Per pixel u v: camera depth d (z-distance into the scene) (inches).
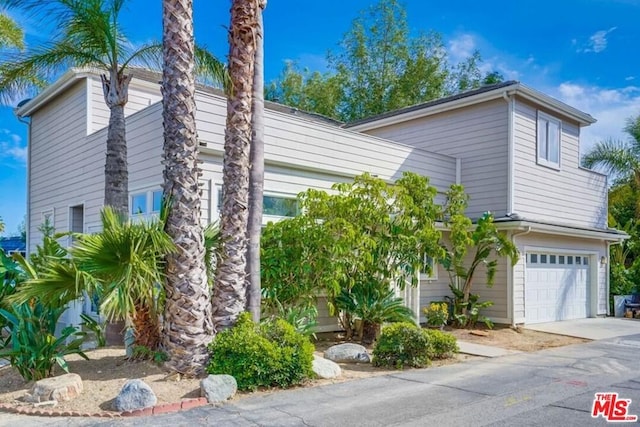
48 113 630.5
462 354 373.7
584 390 261.4
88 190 517.3
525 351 391.5
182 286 265.0
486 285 546.6
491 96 573.3
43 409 219.5
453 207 492.1
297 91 1304.1
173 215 266.8
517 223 514.3
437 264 551.2
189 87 274.7
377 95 1211.2
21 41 640.4
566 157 653.3
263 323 302.0
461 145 609.9
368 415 215.9
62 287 253.1
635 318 648.4
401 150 538.3
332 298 407.8
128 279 240.2
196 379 257.9
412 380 283.3
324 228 367.2
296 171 443.5
